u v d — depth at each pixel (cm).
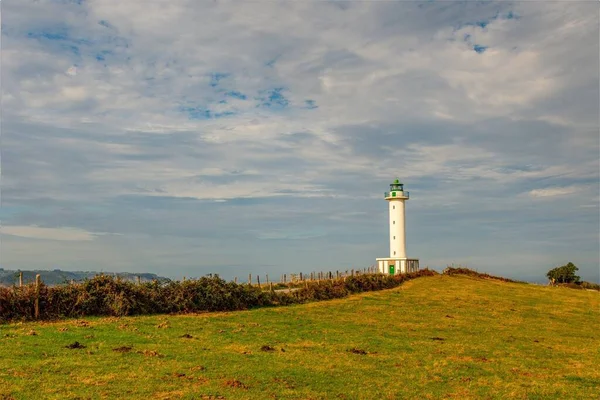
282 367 2322
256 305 4506
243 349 2664
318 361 2492
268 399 1861
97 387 1881
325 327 3581
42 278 3575
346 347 2898
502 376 2427
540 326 4172
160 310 3822
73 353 2350
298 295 5028
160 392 1861
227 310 4162
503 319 4438
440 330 3722
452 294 6006
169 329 3136
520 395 2106
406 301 5306
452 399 2017
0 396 1734
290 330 3381
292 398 1902
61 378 1962
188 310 3947
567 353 3106
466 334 3606
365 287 6153
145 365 2206
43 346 2456
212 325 3391
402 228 9925
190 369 2189
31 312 3288
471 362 2683
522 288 7019
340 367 2400
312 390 2017
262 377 2136
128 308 3609
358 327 3653
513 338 3547
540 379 2400
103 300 3597
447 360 2700
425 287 6662
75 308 3478
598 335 3906
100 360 2250
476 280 7869
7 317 3195
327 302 5000
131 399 1780
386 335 3381
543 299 5991
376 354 2762
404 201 9994
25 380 1909
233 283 4394
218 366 2266
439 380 2288
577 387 2273
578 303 5806
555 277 10475
